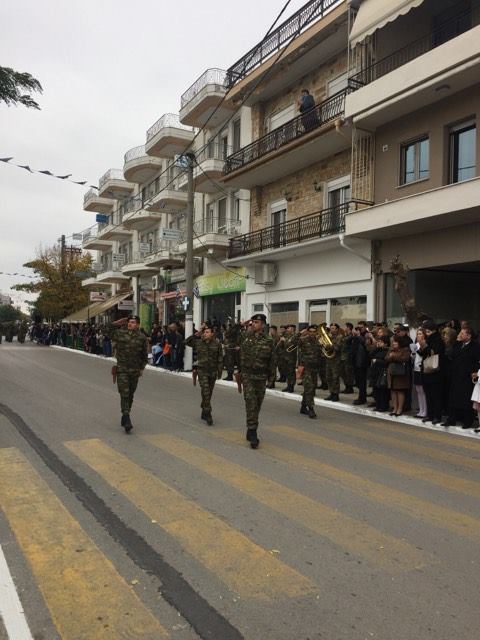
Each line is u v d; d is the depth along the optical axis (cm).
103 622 326
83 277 4347
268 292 2248
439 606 350
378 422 1038
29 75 942
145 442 791
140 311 3731
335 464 696
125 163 3488
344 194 1894
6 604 345
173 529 469
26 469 644
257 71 2144
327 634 317
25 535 454
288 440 836
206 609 342
